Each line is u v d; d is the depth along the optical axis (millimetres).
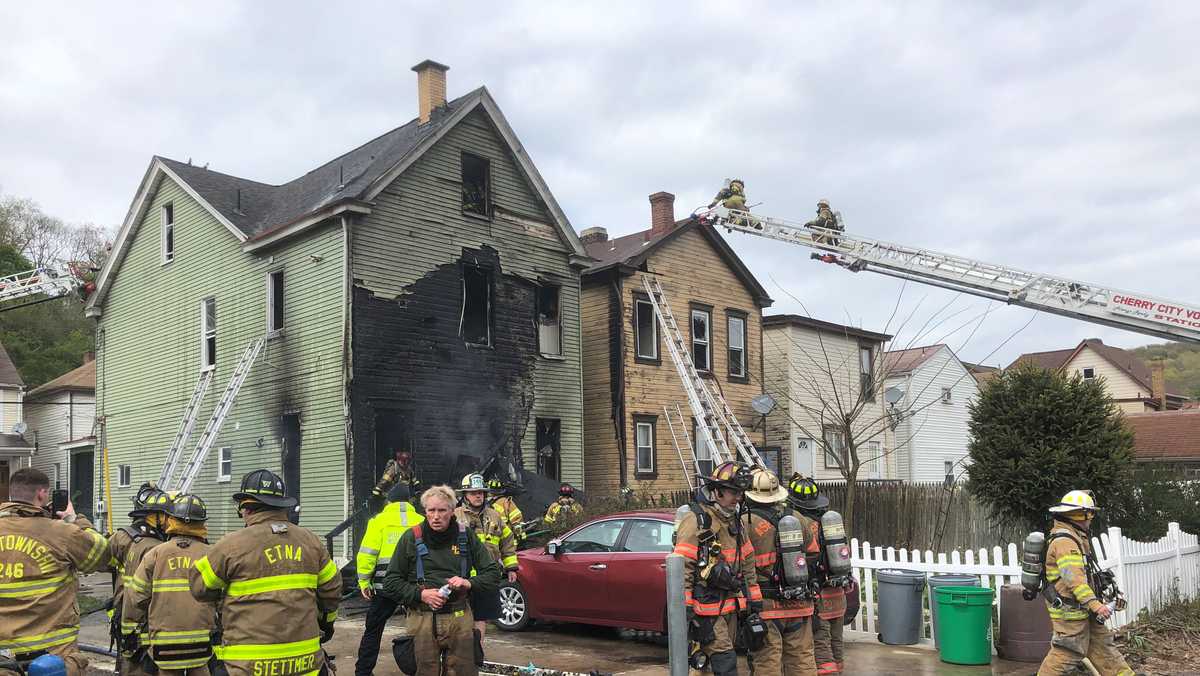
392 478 16438
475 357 20094
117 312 25562
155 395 23469
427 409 18938
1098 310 18750
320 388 18328
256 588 4699
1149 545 10914
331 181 21016
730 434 23469
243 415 20312
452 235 20062
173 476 21875
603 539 10688
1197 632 9805
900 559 10422
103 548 5828
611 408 23297
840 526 6969
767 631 6363
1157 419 36562
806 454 28219
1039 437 15133
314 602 4914
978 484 15609
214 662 5500
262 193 23688
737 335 27203
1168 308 18078
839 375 29844
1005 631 9102
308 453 18469
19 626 5398
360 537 17203
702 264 26234
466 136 20703
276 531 4824
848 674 8398
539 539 15297
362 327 18094
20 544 5469
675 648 4422
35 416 38438
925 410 32969
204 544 5934
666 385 24500
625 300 23719
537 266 21828
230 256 21250
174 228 23438
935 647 9711
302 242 19250
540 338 22016
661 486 23781
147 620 5918
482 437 19875
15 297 32312
